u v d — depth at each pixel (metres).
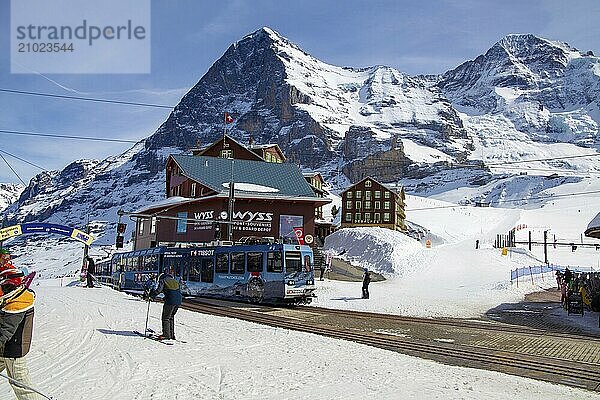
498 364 13.27
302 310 27.62
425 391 9.66
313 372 10.88
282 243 30.38
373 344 16.27
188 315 21.38
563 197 177.88
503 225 115.69
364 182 104.25
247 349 13.46
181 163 60.78
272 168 62.12
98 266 57.12
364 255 59.94
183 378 9.92
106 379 9.67
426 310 29.19
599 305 29.59
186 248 36.19
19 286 7.11
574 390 10.46
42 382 9.36
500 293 39.50
